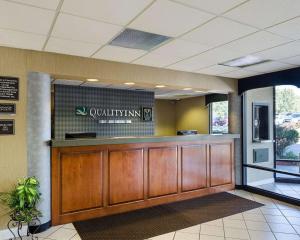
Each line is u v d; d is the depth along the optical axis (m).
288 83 4.44
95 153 3.77
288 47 3.22
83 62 3.65
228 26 2.54
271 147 6.02
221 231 3.31
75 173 3.61
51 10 2.17
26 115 3.21
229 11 2.20
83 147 3.67
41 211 3.26
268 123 5.97
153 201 4.28
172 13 2.24
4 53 3.11
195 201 4.55
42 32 2.67
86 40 2.94
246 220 3.68
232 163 5.34
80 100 6.49
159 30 2.64
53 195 3.45
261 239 3.07
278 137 6.09
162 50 3.35
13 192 2.89
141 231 3.31
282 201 4.54
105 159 3.85
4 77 3.09
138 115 7.45
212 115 8.37
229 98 5.50
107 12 2.21
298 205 4.29
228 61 3.95
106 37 2.85
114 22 2.42
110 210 3.88
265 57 3.69
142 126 7.52
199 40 2.95
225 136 5.14
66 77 3.65
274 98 6.09
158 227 3.43
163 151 4.41
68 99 6.32
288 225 3.50
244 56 3.65
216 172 5.09
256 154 5.71
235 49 3.31
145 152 4.23
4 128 3.08
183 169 4.63
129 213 3.94
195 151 4.80
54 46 3.15
